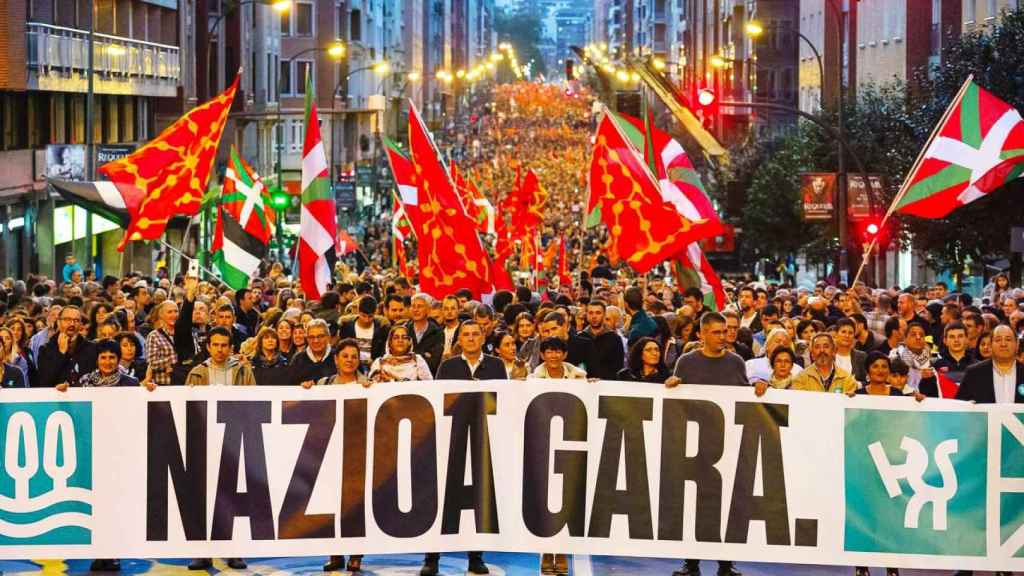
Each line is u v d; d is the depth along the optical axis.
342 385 15.93
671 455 15.88
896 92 67.12
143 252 73.88
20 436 15.77
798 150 69.31
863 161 62.00
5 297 27.58
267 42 105.06
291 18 119.94
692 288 24.45
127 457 15.84
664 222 21.92
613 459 15.92
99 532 15.84
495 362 17.30
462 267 23.44
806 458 15.77
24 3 52.88
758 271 75.25
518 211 51.59
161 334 19.12
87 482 15.84
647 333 22.48
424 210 23.34
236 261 31.89
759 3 106.81
